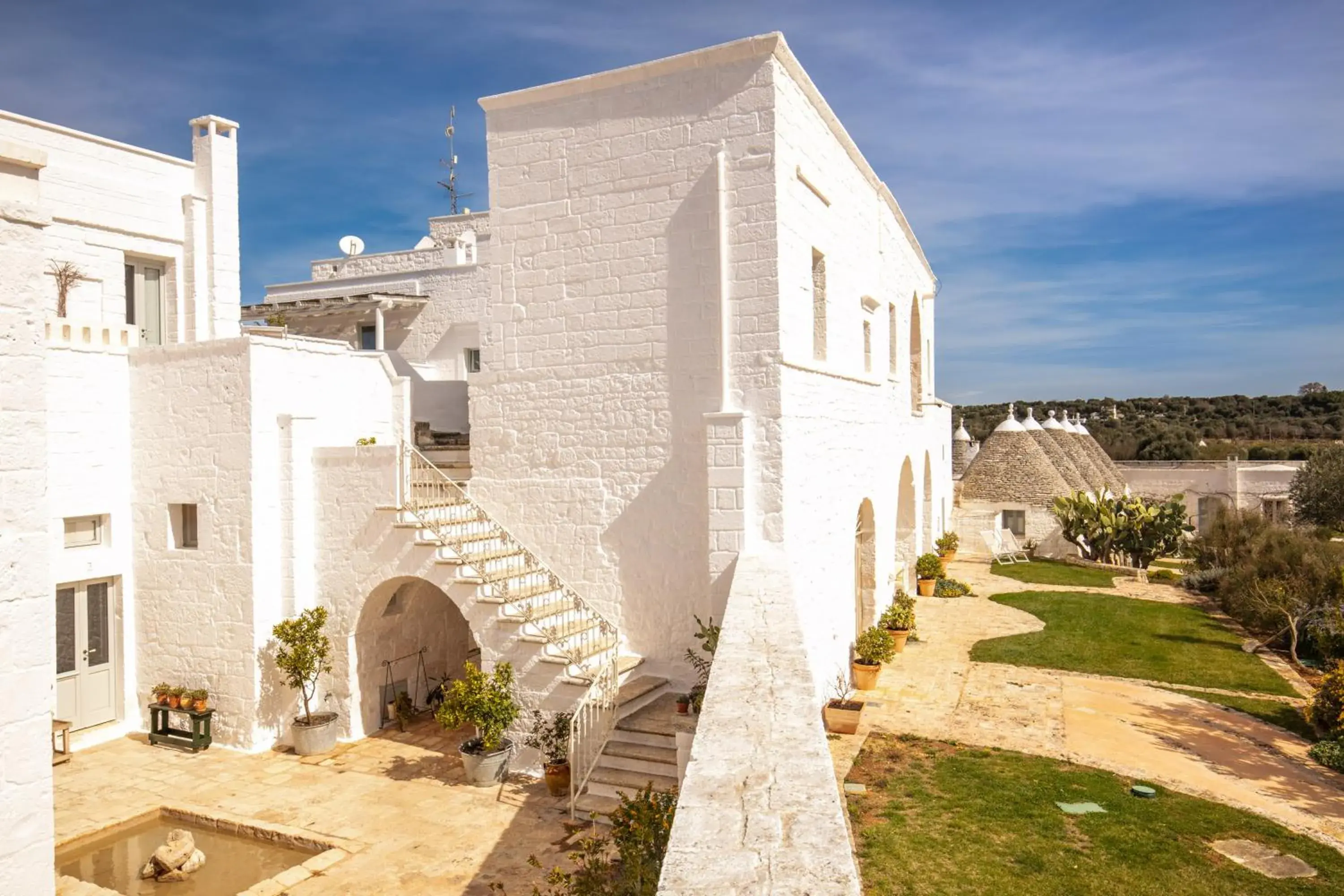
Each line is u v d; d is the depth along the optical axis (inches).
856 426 574.6
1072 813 347.9
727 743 154.1
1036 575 1017.5
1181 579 957.2
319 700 494.3
